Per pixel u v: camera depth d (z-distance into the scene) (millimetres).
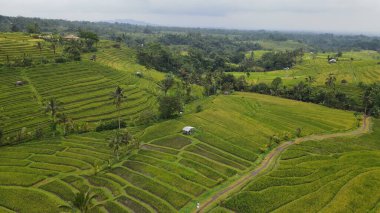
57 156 112188
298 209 80312
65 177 97562
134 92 184875
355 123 161125
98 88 179500
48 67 193500
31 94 157125
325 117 170125
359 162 109000
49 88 167375
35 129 129625
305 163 109812
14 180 93938
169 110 155250
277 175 100188
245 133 140875
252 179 100500
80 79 187500
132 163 108125
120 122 141375
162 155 114938
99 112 151500
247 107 186125
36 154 113625
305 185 92875
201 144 126500
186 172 102500
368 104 184125
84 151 116500
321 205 81750
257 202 84500
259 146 127750
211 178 100875
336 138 139125
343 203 81125
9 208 80375
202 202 87062
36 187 91625
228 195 90562
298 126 154125
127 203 85000
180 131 138625
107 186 92812
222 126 147875
